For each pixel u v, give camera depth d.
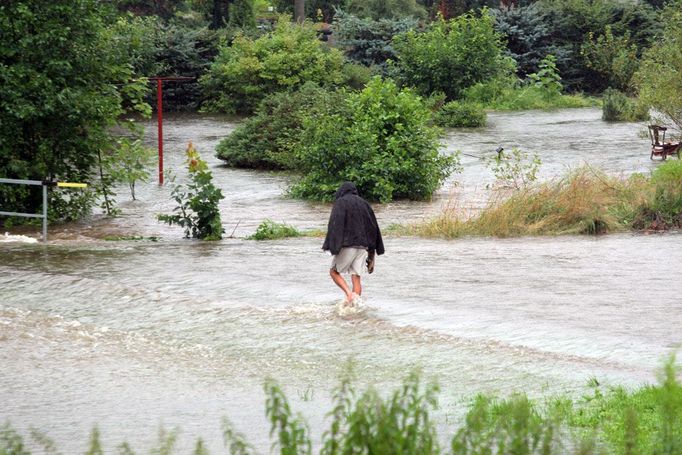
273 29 142.62
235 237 47.44
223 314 30.36
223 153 76.81
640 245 41.97
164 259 39.47
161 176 67.50
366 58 137.75
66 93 50.72
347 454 12.13
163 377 24.12
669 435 15.03
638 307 30.12
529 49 142.75
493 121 110.94
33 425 19.80
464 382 22.97
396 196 61.56
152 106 124.19
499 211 46.59
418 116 62.06
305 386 23.08
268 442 17.98
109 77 55.19
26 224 51.84
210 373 24.50
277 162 73.25
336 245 29.66
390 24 139.25
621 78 139.75
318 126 61.09
